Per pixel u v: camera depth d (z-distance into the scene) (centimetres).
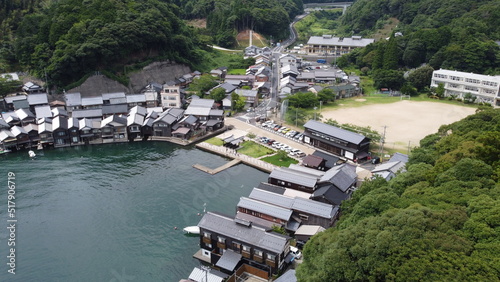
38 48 8844
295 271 2994
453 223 2364
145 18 9938
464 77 8981
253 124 7550
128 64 9575
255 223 4009
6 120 6888
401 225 2378
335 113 8025
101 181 5309
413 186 3306
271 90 9950
